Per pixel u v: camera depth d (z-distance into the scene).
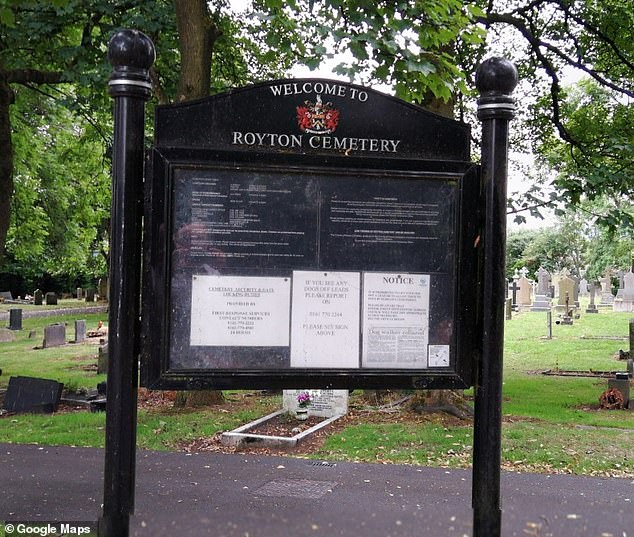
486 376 3.94
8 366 17.66
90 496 6.41
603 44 14.67
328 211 3.98
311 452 8.55
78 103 13.50
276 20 8.95
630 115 13.86
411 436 9.38
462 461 8.09
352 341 4.00
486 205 3.98
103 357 16.36
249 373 3.89
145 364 3.81
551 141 15.78
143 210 3.86
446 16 7.80
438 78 7.46
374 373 3.99
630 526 5.68
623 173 11.66
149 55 3.75
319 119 3.96
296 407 10.87
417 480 7.19
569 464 7.95
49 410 11.55
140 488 6.72
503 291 3.97
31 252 29.30
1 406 12.23
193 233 3.88
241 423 10.19
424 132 4.05
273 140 3.93
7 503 6.16
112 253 3.74
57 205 28.33
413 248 4.04
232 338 3.90
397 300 4.03
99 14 12.38
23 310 36.44
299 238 3.96
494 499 3.90
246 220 3.92
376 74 8.02
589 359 18.88
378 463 7.98
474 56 14.34
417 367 4.04
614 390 11.97
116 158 3.74
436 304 4.06
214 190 3.89
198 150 3.85
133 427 3.75
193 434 9.44
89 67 12.34
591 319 31.81
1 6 6.57
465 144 4.08
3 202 14.83
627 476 7.49
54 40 13.48
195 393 11.80
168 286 3.83
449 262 4.07
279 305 3.95
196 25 11.14
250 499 6.34
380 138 4.01
